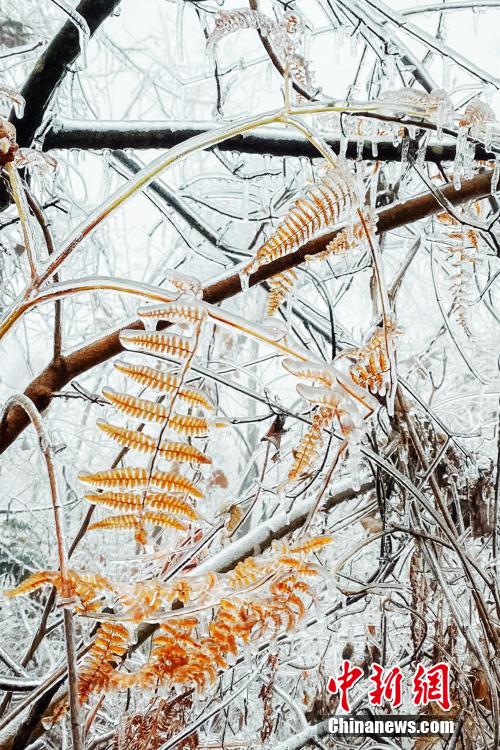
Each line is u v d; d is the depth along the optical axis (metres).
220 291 1.05
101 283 0.83
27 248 0.83
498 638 1.19
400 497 1.33
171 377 0.82
